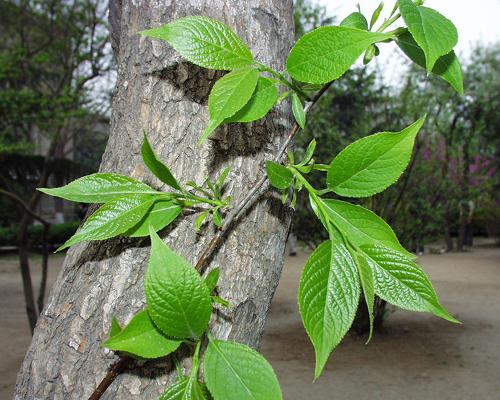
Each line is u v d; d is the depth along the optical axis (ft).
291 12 1.70
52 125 9.69
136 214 1.20
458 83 1.17
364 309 10.93
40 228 27.58
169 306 0.98
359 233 1.01
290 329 11.44
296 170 1.11
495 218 29.71
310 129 11.64
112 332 1.18
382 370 8.80
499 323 11.93
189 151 1.49
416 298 0.90
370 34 0.98
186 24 1.06
